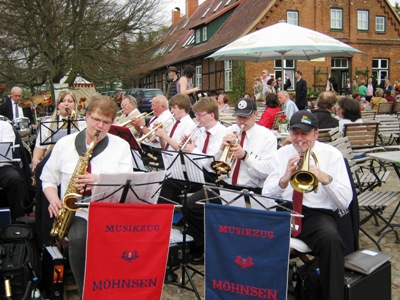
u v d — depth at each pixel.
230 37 23.08
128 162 3.69
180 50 31.67
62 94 5.56
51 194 3.58
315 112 6.77
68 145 3.64
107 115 3.49
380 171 5.83
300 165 3.29
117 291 3.17
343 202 3.43
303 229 3.44
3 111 9.48
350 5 23.89
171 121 6.01
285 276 3.05
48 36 18.05
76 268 3.42
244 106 4.54
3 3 17.41
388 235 5.21
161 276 3.26
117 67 19.39
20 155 5.33
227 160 4.30
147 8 19.30
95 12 18.67
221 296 3.25
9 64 18.02
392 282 4.09
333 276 3.17
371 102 14.30
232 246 3.18
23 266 3.61
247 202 3.38
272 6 22.23
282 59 9.55
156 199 3.46
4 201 5.06
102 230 3.09
